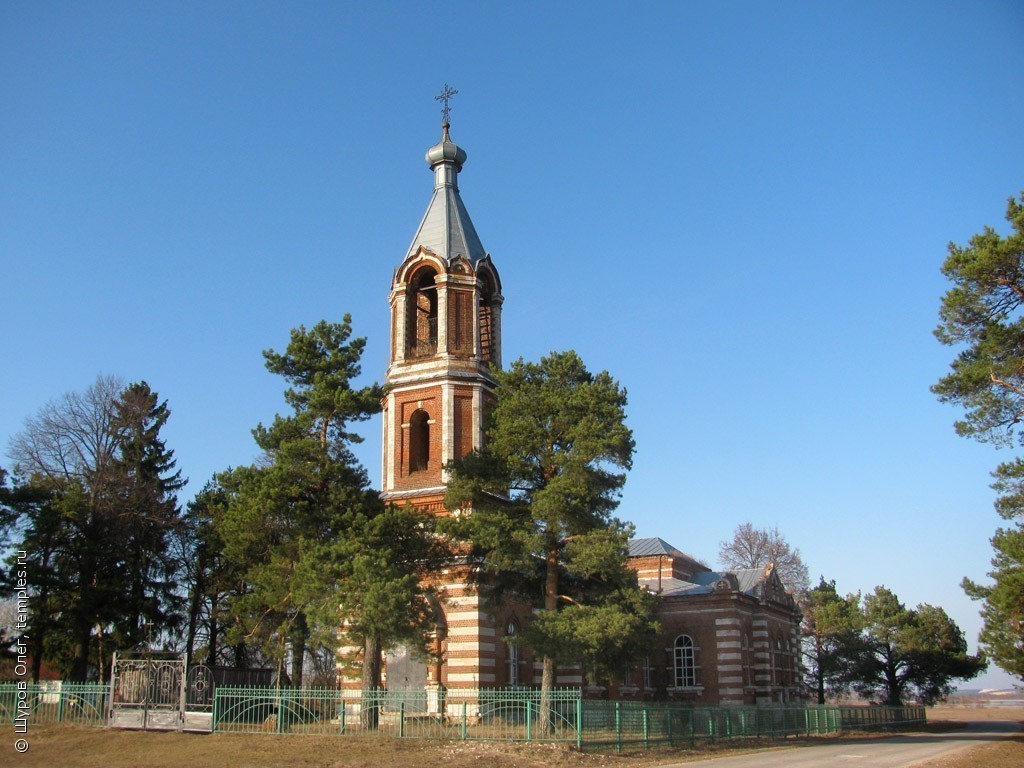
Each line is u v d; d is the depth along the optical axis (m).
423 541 43.72
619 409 43.47
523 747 35.53
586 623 39.75
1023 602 38.91
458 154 59.94
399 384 54.88
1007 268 37.78
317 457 43.91
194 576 69.12
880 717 73.31
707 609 66.81
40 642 57.53
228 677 52.78
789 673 74.69
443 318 54.94
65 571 57.50
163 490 68.88
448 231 56.84
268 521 45.72
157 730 38.94
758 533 104.81
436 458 53.09
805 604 98.88
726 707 48.56
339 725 39.53
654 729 42.09
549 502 41.59
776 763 35.12
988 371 38.41
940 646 88.94
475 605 49.69
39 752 34.75
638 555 74.62
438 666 49.66
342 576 40.62
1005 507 40.00
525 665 53.34
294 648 46.62
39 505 56.19
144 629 62.28
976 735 63.22
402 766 31.19
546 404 43.97
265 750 34.38
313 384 46.03
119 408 66.94
